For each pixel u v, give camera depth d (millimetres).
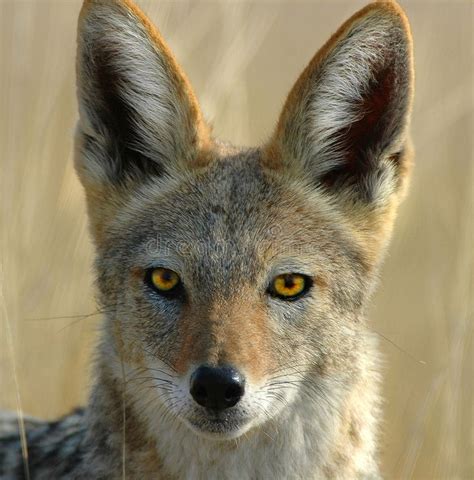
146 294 10773
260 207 11055
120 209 11438
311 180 11406
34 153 16062
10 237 15133
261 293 10609
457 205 17125
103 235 11383
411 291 16938
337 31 11055
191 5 17547
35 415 14945
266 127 18422
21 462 11867
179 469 10836
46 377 15070
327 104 11305
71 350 15203
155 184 11461
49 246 15438
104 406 11023
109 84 11445
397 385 15898
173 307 10641
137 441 10852
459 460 13891
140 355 10758
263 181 11281
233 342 10117
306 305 10695
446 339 15039
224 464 10828
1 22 17719
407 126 11172
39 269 15273
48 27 17516
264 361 10289
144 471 10867
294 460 10891
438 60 19828
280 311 10609
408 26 10875
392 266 17125
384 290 16906
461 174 17859
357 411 11094
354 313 11078
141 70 11242
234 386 9984
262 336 10367
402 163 11352
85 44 11141
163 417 10727
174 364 10375
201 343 10125
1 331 14523
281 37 22359
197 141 11461
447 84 19719
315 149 11422
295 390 10680
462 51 20141
